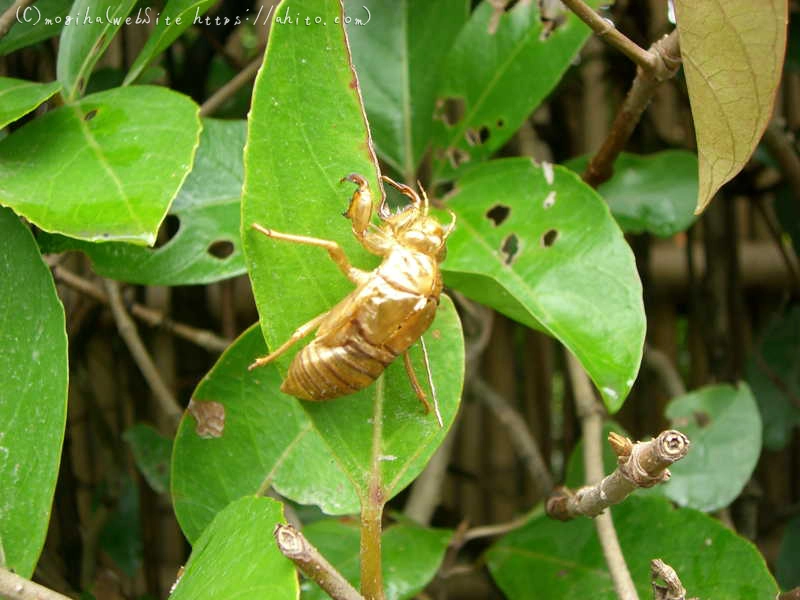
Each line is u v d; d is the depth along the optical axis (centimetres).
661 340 36
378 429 18
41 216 17
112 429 33
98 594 28
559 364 38
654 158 25
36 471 18
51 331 18
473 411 39
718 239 31
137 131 18
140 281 21
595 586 23
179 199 21
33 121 19
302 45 17
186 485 20
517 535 24
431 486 28
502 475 39
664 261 36
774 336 32
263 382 20
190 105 18
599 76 32
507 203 22
